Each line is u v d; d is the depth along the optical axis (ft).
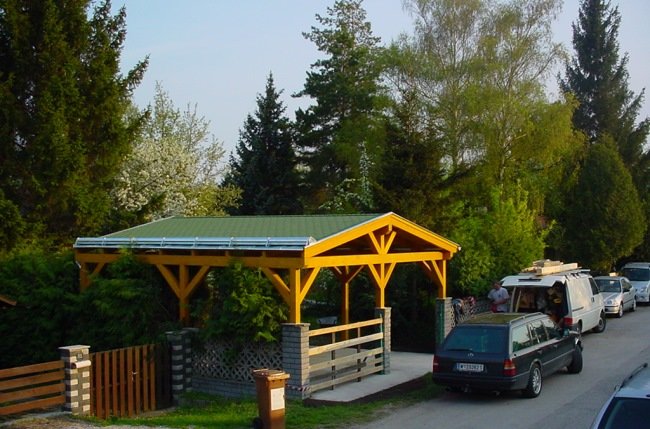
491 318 45.98
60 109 74.38
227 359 48.29
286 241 45.03
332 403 43.50
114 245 55.57
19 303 56.85
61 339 56.54
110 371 44.86
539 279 65.51
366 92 136.67
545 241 119.44
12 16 74.69
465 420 38.45
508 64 105.70
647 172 154.30
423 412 40.73
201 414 42.34
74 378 40.83
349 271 64.03
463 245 76.48
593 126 169.99
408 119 77.46
